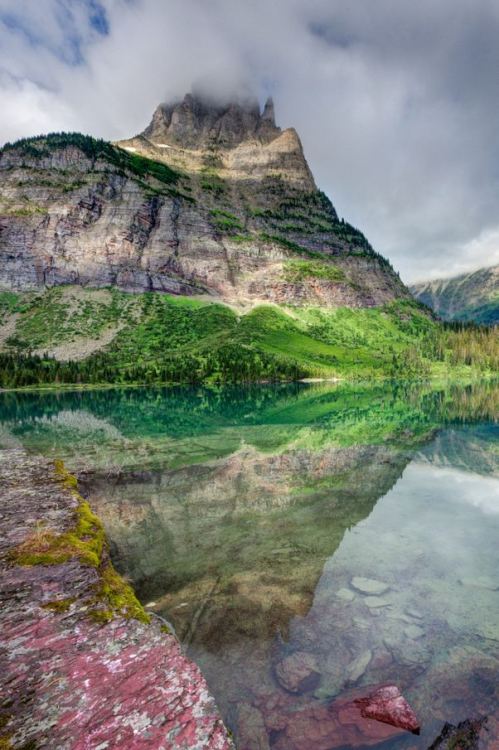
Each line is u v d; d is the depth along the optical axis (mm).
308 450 30766
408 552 13984
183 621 10180
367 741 6867
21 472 21406
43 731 5855
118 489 21219
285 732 7043
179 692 6828
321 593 11445
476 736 6918
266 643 9391
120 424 47625
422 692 7934
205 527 16328
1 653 7707
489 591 11430
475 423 44562
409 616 10328
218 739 5910
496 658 8773
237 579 12305
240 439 35844
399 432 38875
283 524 16531
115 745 5672
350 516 17453
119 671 7293
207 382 161125
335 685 8109
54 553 11969
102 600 9703
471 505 18734
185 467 25656
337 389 120938
